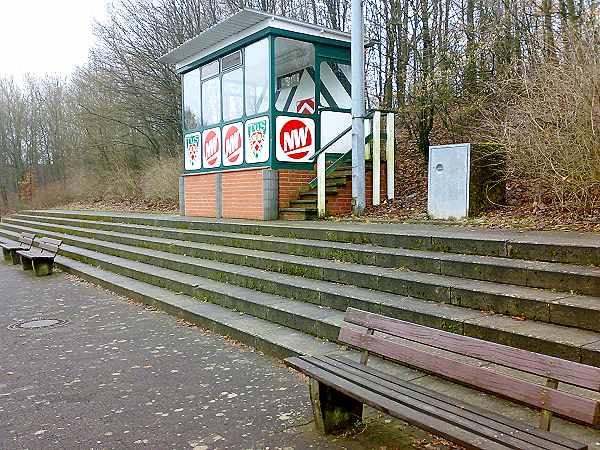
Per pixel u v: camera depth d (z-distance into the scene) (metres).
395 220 9.63
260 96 12.17
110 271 11.50
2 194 39.47
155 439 3.77
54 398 4.63
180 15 25.86
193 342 6.28
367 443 3.58
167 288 9.05
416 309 5.29
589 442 3.24
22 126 39.62
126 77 26.88
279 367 5.29
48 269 12.39
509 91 10.39
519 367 2.88
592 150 7.51
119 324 7.31
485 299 5.14
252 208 12.37
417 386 3.49
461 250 6.55
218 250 9.62
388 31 15.11
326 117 12.63
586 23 8.23
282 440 3.68
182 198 15.68
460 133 12.98
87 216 18.55
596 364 3.83
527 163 8.66
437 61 13.02
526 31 11.37
